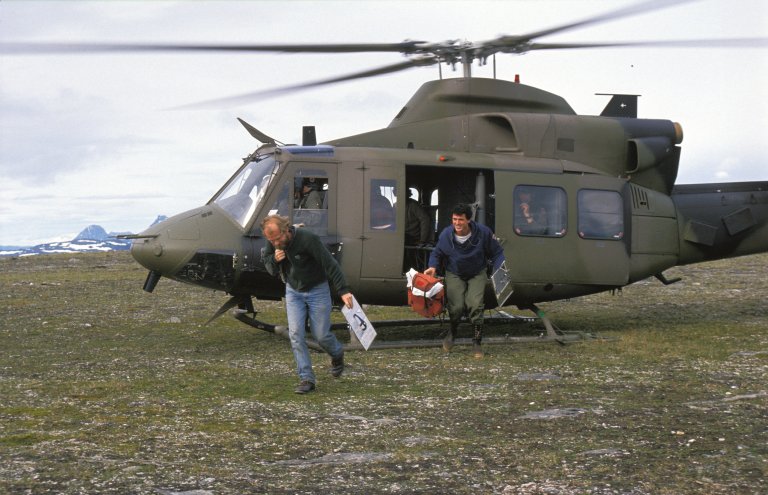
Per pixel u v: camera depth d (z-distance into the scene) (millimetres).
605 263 9617
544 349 8711
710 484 3930
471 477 4113
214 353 8555
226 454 4574
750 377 6832
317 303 6441
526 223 9289
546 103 9891
